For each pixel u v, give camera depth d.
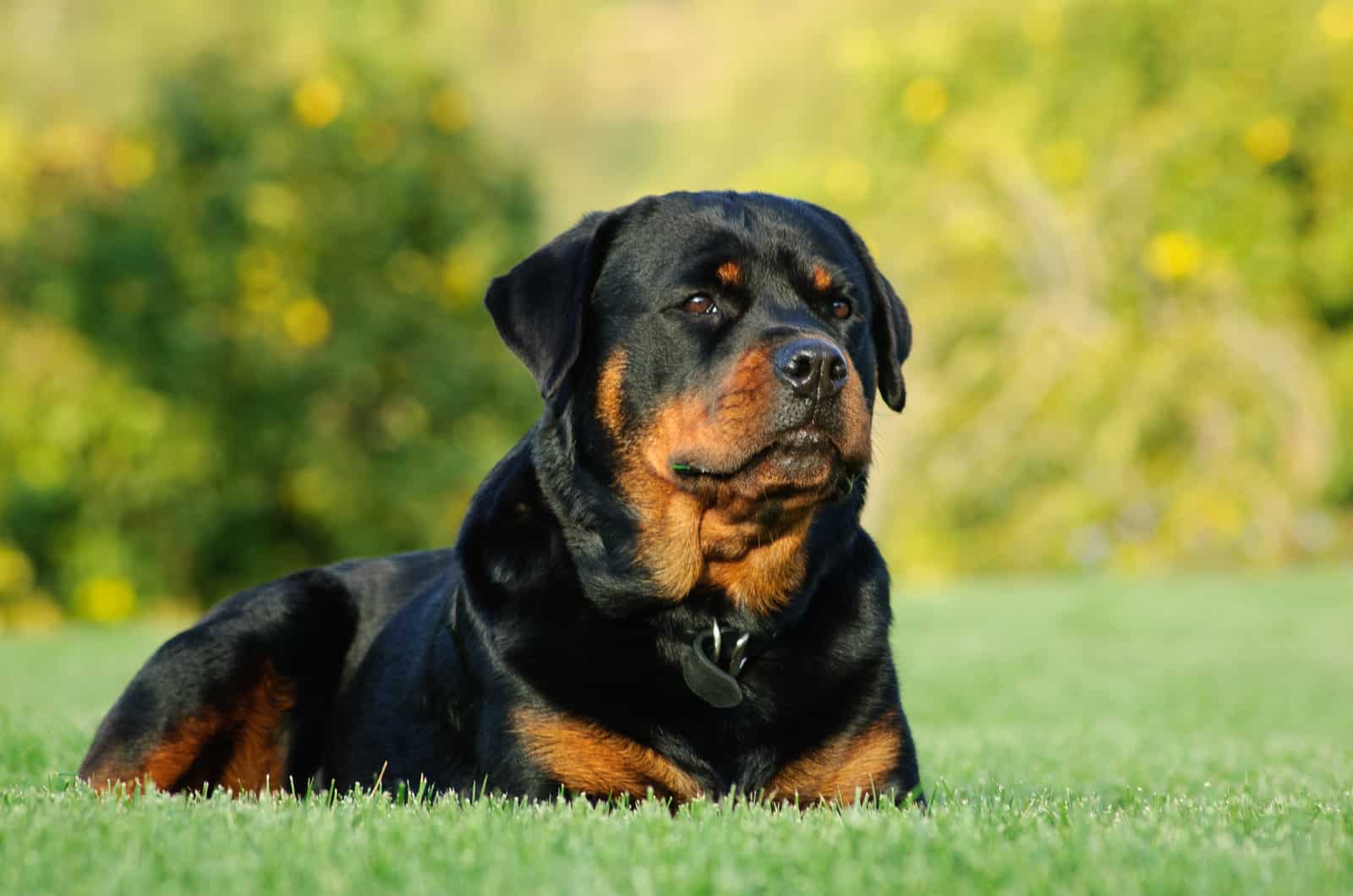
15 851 3.31
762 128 26.67
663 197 4.93
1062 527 19.59
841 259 4.99
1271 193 20.09
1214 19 20.39
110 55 16.27
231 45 15.19
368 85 14.98
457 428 14.97
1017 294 20.70
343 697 5.50
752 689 4.48
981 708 8.86
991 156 20.39
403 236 14.96
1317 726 8.05
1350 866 3.20
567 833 3.46
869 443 4.64
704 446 4.43
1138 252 20.09
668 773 4.36
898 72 21.19
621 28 32.41
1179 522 19.45
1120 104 20.28
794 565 4.55
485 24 29.91
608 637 4.47
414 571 5.86
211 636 5.38
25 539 13.62
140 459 13.59
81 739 6.22
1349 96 20.23
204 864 3.19
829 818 3.67
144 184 14.02
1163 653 11.75
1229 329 19.81
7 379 13.37
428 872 3.14
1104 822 3.90
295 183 14.42
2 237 13.51
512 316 4.84
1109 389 19.61
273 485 14.14
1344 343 20.27
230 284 13.81
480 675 4.55
